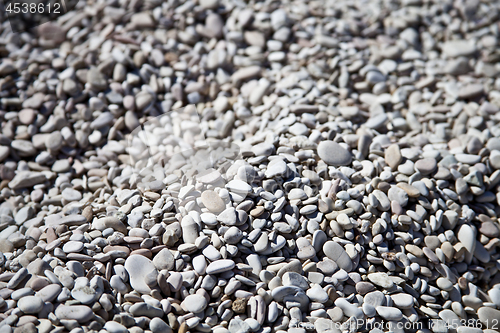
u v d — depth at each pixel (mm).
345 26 1262
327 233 999
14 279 961
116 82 1174
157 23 1252
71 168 1104
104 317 946
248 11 1256
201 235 983
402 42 1257
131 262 971
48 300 945
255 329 946
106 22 1253
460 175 1049
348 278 979
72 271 965
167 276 965
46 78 1172
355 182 1032
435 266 999
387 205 1010
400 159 1050
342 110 1125
